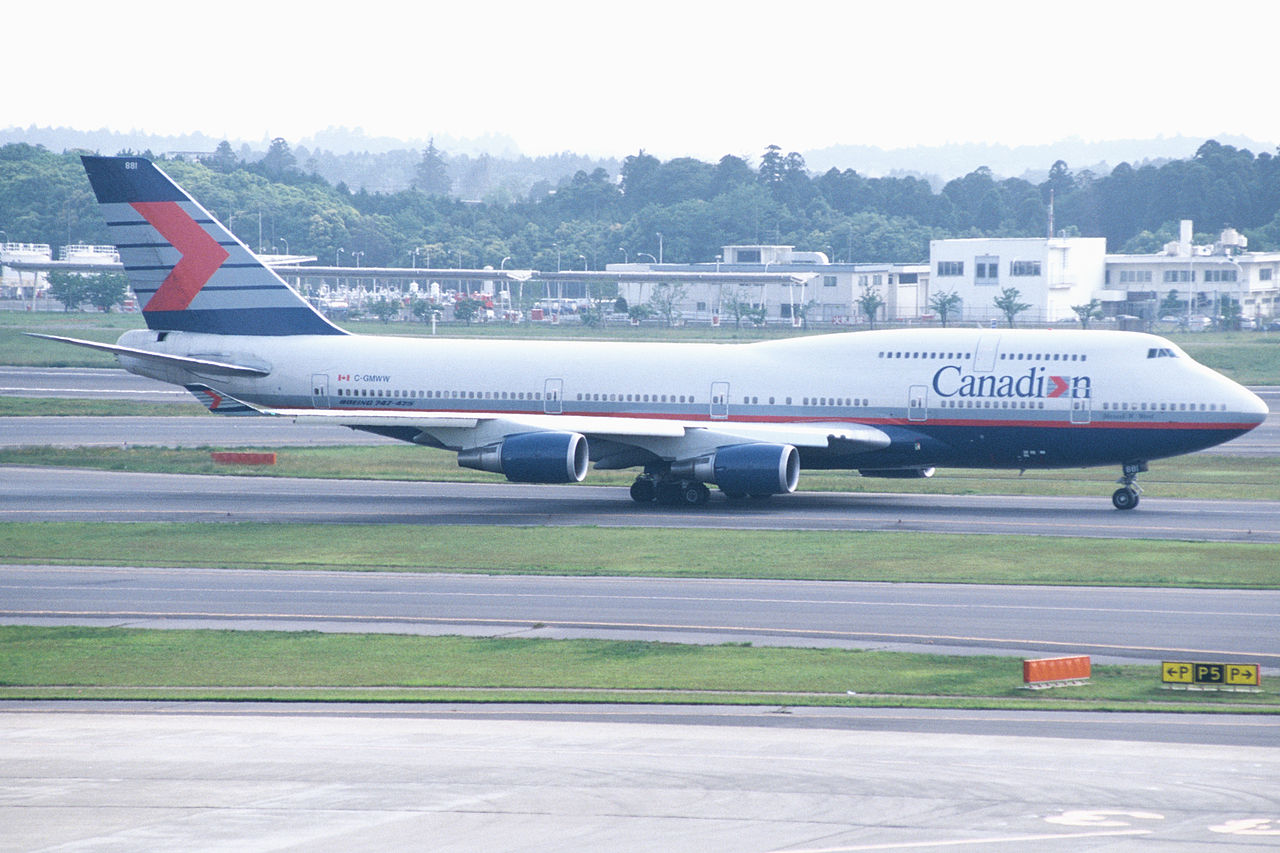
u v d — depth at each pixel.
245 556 185.75
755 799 85.38
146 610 153.75
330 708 112.75
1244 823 80.31
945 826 80.00
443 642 137.62
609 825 80.69
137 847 77.44
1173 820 80.94
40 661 130.38
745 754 96.50
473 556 184.75
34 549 190.50
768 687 119.06
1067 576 168.62
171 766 93.62
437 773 91.75
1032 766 93.06
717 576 170.50
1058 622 144.75
